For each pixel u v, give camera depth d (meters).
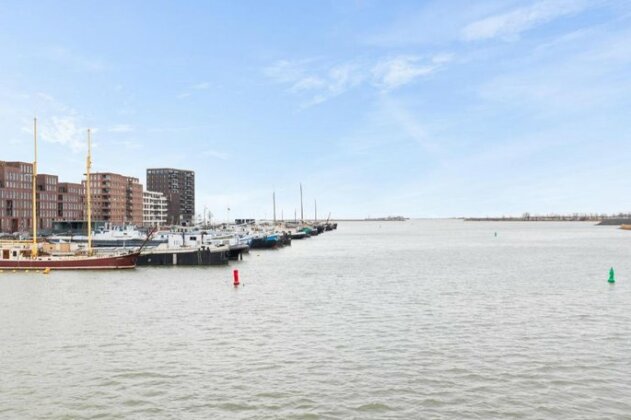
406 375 31.53
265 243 155.88
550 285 70.69
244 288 69.25
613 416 25.70
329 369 32.78
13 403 27.88
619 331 42.41
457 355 35.56
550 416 25.70
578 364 33.50
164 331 43.38
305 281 76.88
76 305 55.88
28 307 54.69
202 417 25.92
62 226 171.25
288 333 42.38
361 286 70.94
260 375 31.77
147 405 27.44
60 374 32.25
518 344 38.38
